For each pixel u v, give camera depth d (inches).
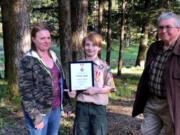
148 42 618.2
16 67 215.3
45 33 90.4
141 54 634.8
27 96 86.3
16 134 151.3
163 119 105.7
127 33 533.0
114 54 988.6
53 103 96.4
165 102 101.1
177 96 90.9
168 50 97.0
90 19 485.7
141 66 634.8
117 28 519.2
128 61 852.0
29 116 87.4
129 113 210.2
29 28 216.4
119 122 183.9
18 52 213.0
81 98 104.7
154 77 101.3
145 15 457.4
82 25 257.6
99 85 104.0
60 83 99.3
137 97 110.7
